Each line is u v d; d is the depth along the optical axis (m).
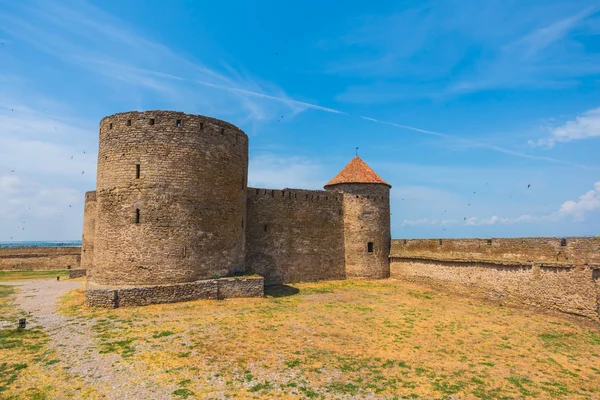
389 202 30.95
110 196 18.55
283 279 26.05
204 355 10.96
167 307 16.55
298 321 15.30
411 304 19.86
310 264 27.20
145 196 18.16
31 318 14.75
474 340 13.70
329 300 20.38
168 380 9.27
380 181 29.91
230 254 20.45
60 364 10.09
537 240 18.91
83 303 17.00
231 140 20.97
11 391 8.52
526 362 11.57
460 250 23.41
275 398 8.55
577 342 13.62
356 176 29.72
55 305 17.31
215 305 17.28
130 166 18.39
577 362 11.66
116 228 18.22
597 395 9.38
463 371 10.70
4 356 10.58
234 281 19.08
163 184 18.30
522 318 16.94
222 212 20.09
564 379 10.33
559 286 17.73
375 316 16.92
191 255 18.58
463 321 16.38
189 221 18.66
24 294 20.94
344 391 9.05
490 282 21.19
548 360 11.78
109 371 9.70
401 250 28.72
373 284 26.64
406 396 8.95
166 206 18.25
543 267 18.50
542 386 9.82
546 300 18.27
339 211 28.97
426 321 16.23
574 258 17.20
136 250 17.89
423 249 26.50
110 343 11.74
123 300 16.42
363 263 28.52
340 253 28.58
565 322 16.22
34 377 9.27
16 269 38.38
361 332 14.21
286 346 12.11
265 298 19.70
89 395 8.42
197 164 19.16
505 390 9.51
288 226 26.56
